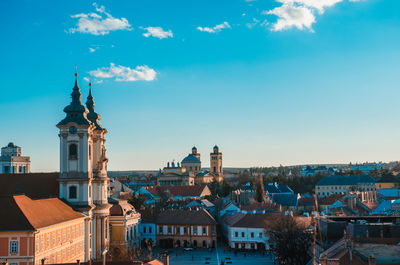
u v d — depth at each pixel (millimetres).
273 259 130000
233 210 181375
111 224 142500
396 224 87000
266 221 138875
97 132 131500
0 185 123562
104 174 131000
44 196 120625
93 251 123625
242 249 148000
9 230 84375
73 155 120125
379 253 69438
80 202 118500
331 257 69312
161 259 130625
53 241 94812
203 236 156250
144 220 164500
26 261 84250
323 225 96562
